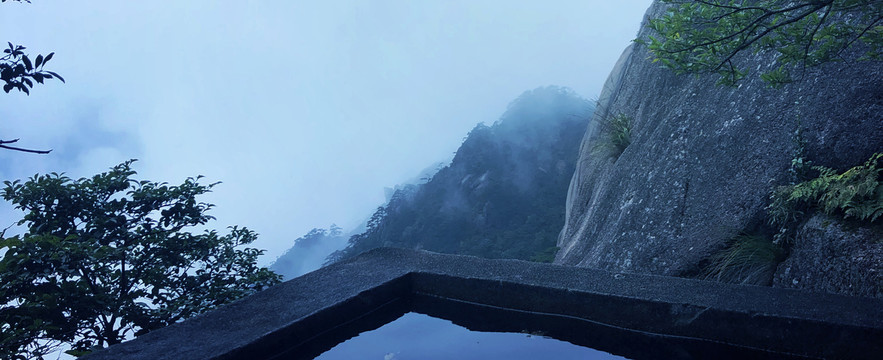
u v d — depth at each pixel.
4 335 3.83
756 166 4.44
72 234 4.62
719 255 4.32
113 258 4.62
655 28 3.15
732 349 1.86
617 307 2.04
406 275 2.45
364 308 2.29
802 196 3.88
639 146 6.67
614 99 9.70
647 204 5.48
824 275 3.50
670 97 6.89
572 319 2.13
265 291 2.41
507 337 2.16
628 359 1.96
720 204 4.59
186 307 4.88
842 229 3.50
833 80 4.17
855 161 3.78
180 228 5.39
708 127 5.28
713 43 2.99
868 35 2.99
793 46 3.01
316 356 2.08
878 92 3.87
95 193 5.11
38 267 4.15
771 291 2.00
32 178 4.91
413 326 2.29
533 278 2.27
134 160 5.35
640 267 4.99
